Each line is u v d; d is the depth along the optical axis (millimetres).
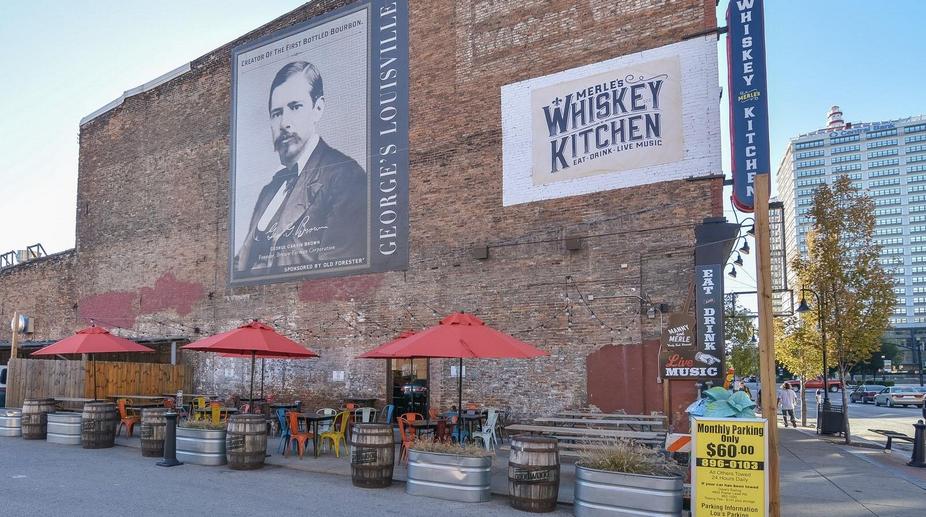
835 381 55906
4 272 33594
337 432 14094
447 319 11703
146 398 19500
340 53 21500
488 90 18359
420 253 19000
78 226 30031
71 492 9914
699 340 14445
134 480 10992
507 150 17812
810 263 20844
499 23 18406
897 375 107938
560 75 17172
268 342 14438
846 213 20125
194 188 25375
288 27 22953
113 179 28688
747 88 14383
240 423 12188
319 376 20719
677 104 15484
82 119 30703
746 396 8195
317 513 8797
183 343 24734
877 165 172000
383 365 19438
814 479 11984
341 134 21172
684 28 15617
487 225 17875
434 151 19109
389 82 20266
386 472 10625
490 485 10008
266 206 22875
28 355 31156
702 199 14992
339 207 20922
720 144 14930
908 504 9867
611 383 15500
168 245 25969
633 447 9266
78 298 29438
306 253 21562
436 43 19484
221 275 23938
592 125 16547
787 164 181000
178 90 26516
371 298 19844
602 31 16703
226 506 9102
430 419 14594
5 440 16328
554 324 16469
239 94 24188
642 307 15352
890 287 19875
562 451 11094
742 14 14578
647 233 15516
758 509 7730
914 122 170875
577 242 16281
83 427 14906
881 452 16484
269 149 23078
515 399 16766
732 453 7879
